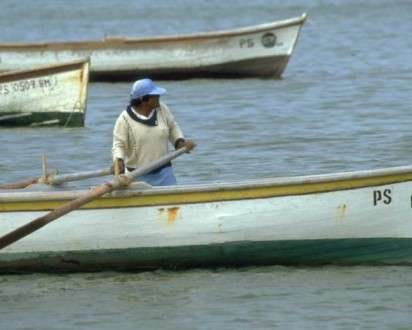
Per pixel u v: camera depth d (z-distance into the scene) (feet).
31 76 285.84
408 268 153.38
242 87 363.35
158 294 144.97
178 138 157.89
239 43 375.66
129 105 156.66
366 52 508.12
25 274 154.61
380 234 152.05
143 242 152.25
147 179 156.35
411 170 149.48
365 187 150.41
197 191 150.61
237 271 153.69
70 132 278.87
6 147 256.52
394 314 135.95
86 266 154.10
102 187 148.15
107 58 377.50
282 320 134.92
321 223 151.43
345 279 148.77
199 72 380.37
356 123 277.44
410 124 272.51
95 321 136.26
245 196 150.92
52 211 147.13
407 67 428.97
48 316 138.41
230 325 133.80
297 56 495.00
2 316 138.72
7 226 151.53
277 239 152.05
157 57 377.71
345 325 132.77
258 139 255.91
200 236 151.94
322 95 339.98
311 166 222.28
